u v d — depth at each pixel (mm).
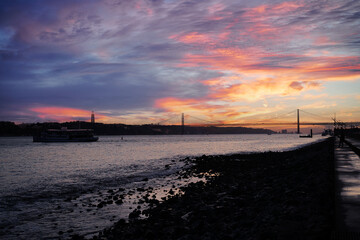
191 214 11758
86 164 42469
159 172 31219
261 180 19875
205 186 19422
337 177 12273
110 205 15477
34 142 167125
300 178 16672
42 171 34781
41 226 12156
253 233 7715
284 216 8273
